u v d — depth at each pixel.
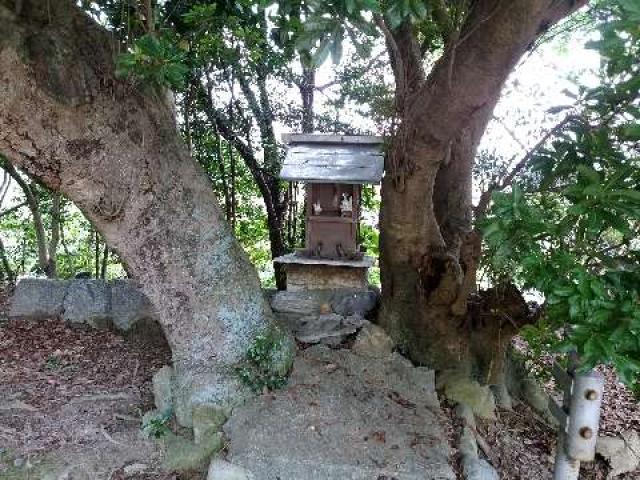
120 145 2.80
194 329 3.04
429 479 2.42
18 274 7.40
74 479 2.61
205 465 2.67
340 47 1.91
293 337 3.58
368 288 4.38
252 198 7.55
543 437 3.63
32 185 6.86
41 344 4.27
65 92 2.58
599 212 1.52
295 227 6.87
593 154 2.31
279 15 2.39
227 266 3.11
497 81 2.58
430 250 3.46
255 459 2.53
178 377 3.05
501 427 3.47
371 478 2.44
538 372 4.61
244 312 3.11
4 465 2.67
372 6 1.72
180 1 3.73
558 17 2.55
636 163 1.92
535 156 2.71
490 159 4.05
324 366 3.27
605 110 2.36
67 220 7.64
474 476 2.59
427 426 2.81
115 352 4.21
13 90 2.45
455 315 3.54
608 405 4.47
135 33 3.49
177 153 3.08
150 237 2.98
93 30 2.81
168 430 2.90
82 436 2.94
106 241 3.09
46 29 2.61
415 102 2.95
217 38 3.89
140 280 3.10
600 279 1.47
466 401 3.43
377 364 3.37
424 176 3.11
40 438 2.91
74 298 4.80
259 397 2.92
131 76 2.81
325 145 4.11
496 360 3.79
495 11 2.37
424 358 3.63
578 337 1.35
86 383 3.62
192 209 3.05
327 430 2.70
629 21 1.30
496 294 3.52
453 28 2.70
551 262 1.51
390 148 3.20
